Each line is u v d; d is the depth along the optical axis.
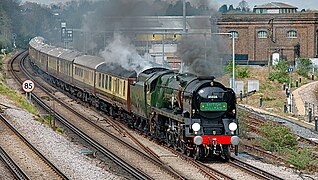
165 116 48.44
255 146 53.50
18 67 146.62
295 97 99.94
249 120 68.62
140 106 55.75
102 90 72.38
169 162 42.25
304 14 154.12
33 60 140.38
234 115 43.69
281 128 53.56
